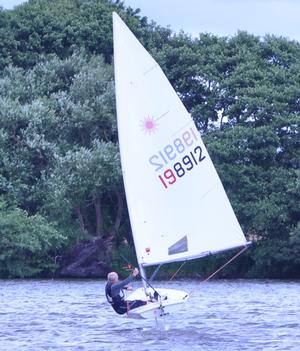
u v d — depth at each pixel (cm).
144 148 7538
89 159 18425
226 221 7669
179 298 7588
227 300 11812
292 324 8625
